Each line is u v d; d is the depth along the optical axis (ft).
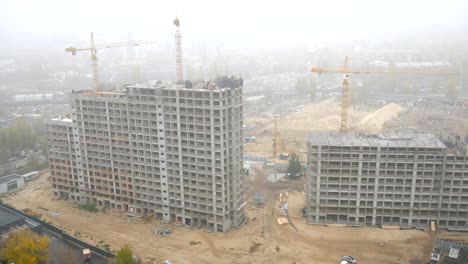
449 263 556.10
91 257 601.21
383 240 632.38
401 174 647.15
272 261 586.04
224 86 648.79
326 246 621.72
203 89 641.40
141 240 649.61
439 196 642.63
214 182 650.84
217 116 622.54
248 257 597.11
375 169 647.97
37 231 655.35
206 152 646.33
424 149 632.79
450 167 632.79
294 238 646.74
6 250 550.77
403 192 651.25
